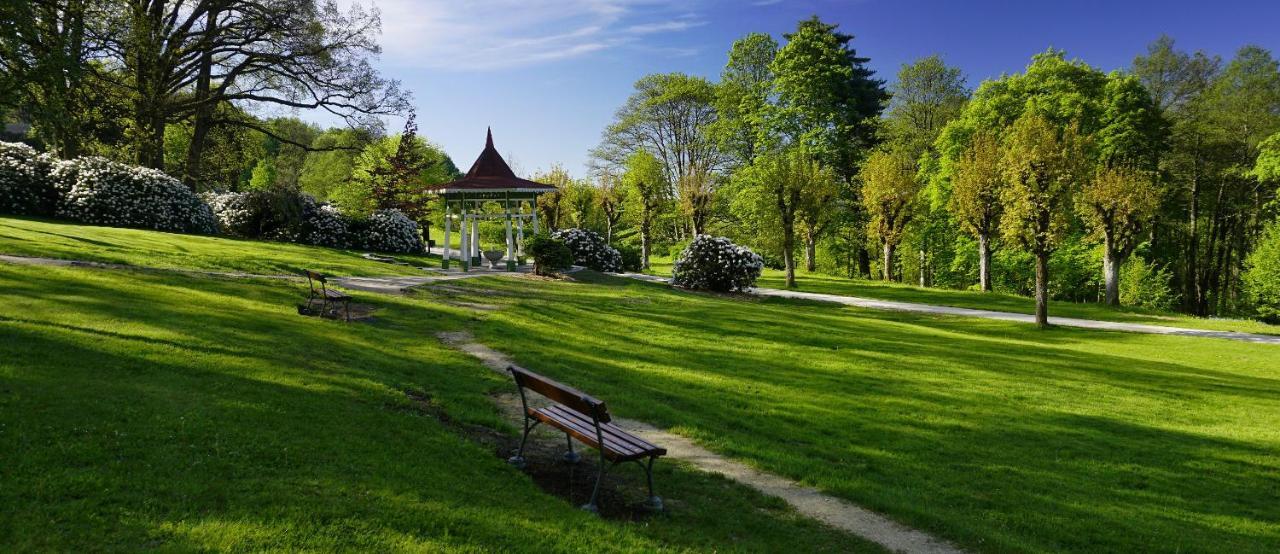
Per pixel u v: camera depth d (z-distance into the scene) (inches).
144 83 1317.7
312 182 2979.8
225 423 272.8
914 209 1764.3
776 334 777.6
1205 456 408.8
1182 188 1987.0
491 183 1334.9
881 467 345.4
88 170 1119.6
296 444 263.4
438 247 2292.1
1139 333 1067.3
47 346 342.6
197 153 1526.8
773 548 239.3
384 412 329.1
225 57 1503.4
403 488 238.7
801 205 1574.8
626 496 276.2
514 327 665.6
